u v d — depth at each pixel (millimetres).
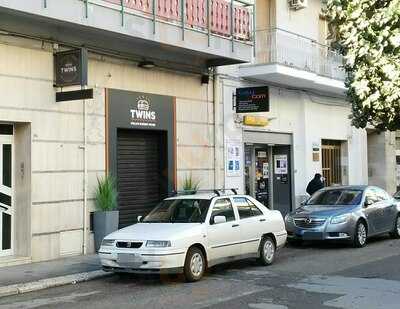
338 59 20625
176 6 13953
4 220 11977
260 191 19531
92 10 11852
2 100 11367
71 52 11977
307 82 19203
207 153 16469
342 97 22672
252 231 11016
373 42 5414
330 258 12211
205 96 16484
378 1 5434
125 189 14445
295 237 14070
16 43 11594
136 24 12836
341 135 22953
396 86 5371
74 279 10008
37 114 11977
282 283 9438
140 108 14375
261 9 19266
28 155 11922
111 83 13664
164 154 15266
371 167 26641
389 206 15609
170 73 15289
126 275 10586
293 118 20188
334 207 14398
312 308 7633
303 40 19531
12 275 10328
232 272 10562
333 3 5898
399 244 14617
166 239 9344
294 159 20109
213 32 15109
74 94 11930
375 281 9445
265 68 17438
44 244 12078
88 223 13039
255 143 18578
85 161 12977
